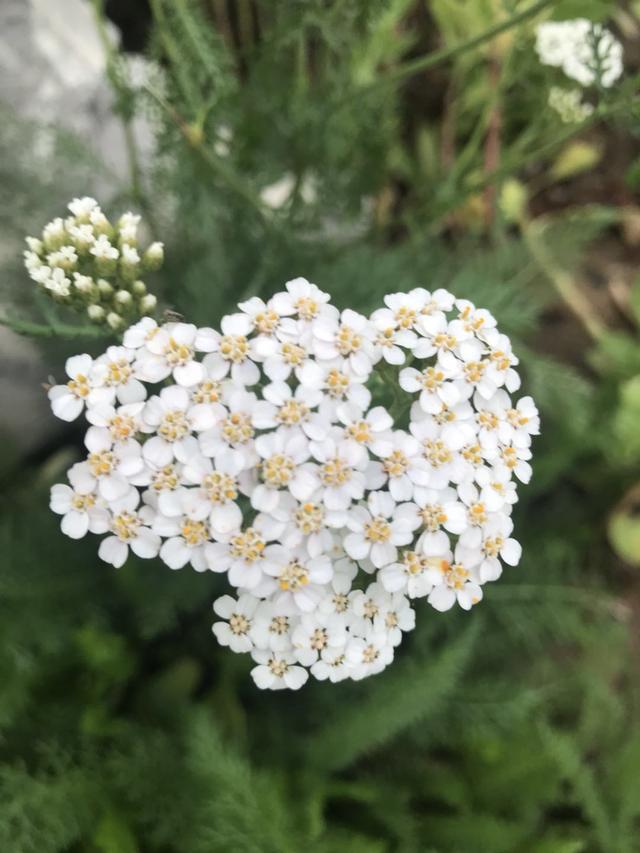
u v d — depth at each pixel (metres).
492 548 0.08
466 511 0.08
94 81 0.16
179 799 0.12
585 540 0.17
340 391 0.08
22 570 0.13
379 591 0.08
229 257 0.15
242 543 0.08
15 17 0.15
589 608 0.15
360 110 0.14
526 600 0.15
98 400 0.08
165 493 0.08
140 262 0.10
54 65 0.15
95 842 0.11
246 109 0.13
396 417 0.09
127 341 0.08
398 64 0.19
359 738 0.12
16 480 0.15
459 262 0.16
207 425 0.08
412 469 0.08
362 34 0.13
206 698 0.14
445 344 0.09
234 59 0.14
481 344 0.09
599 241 0.20
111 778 0.12
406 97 0.19
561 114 0.15
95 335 0.10
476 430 0.08
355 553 0.08
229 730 0.13
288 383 0.09
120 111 0.12
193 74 0.12
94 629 0.12
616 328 0.20
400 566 0.08
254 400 0.08
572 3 0.11
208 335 0.08
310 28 0.15
